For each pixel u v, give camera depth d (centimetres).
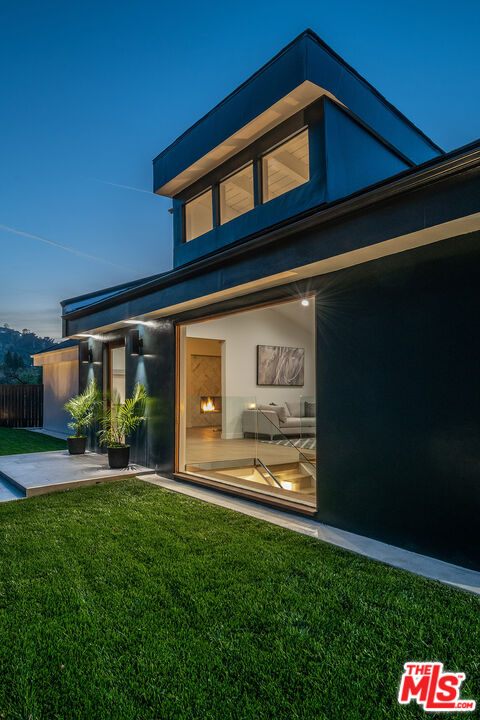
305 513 455
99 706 186
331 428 434
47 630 242
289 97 527
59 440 1128
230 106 605
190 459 751
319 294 450
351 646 228
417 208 324
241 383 1107
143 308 675
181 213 755
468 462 328
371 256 389
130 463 758
